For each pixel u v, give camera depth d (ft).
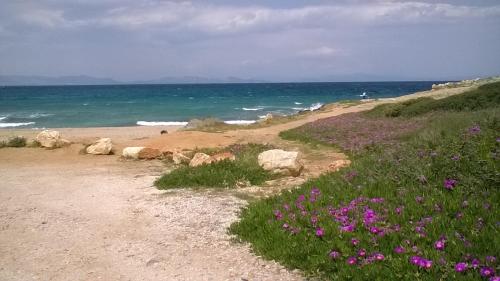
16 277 25.50
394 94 482.28
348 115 127.34
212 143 85.10
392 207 28.32
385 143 66.85
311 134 89.86
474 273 19.65
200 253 28.14
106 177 56.13
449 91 158.81
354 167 40.22
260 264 25.68
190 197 42.24
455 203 26.55
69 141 88.38
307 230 27.61
